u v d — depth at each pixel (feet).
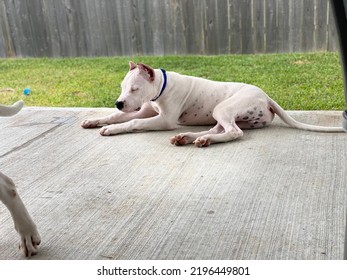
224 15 9.21
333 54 8.69
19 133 5.50
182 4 9.33
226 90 5.26
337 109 5.88
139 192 3.81
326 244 2.96
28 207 3.64
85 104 6.80
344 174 3.95
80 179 4.12
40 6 10.09
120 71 8.62
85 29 10.04
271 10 8.95
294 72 7.70
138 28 9.75
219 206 3.51
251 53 9.34
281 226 3.19
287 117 5.16
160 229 3.24
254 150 4.58
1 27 10.48
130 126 5.26
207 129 5.38
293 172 4.04
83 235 3.22
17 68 9.46
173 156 4.54
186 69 8.33
